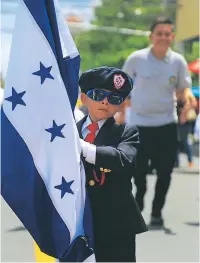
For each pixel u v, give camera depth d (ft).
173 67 23.45
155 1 179.83
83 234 11.91
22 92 11.30
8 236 22.56
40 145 11.35
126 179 12.39
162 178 24.11
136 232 12.40
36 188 11.31
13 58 11.37
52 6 11.74
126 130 12.55
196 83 92.43
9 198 11.19
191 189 35.78
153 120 23.57
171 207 28.99
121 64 173.58
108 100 12.39
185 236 22.80
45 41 11.45
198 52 98.53
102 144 12.38
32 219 11.30
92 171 12.25
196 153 61.93
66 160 11.45
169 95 23.61
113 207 12.25
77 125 12.75
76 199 11.64
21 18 11.44
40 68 11.41
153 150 23.80
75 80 12.03
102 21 178.70
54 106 11.44
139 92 23.53
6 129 11.20
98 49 177.37
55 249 11.48
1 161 11.15
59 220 11.44
